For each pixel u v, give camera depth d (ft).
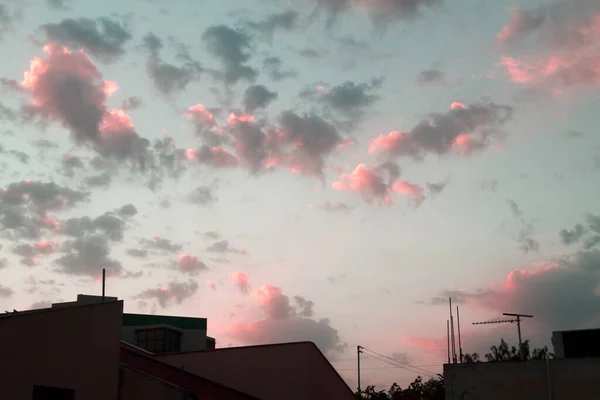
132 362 100.99
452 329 100.27
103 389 75.15
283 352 108.68
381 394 227.81
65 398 70.74
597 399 78.69
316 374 109.29
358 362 208.54
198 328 155.33
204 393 94.68
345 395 118.21
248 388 107.96
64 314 71.77
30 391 66.13
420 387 223.51
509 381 83.41
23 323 66.95
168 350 148.15
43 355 68.28
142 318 151.43
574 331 85.76
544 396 81.15
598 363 79.66
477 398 84.33
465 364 86.17
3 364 63.98
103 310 77.00
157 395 80.33
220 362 110.93
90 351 74.23
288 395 105.91
